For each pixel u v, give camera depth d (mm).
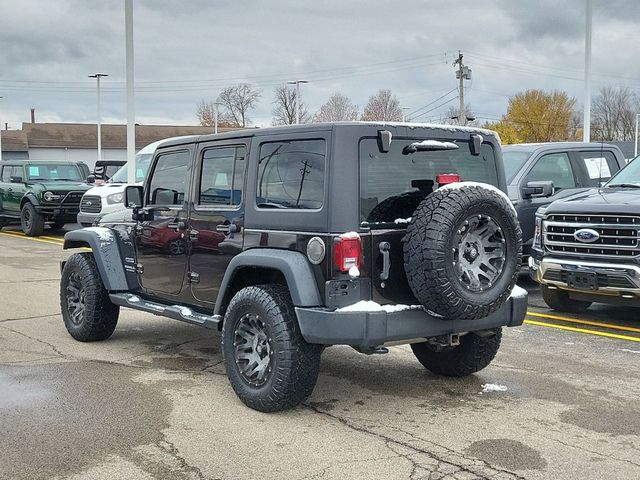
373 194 4918
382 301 4891
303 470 4176
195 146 6062
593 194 8180
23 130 74375
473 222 4793
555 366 6484
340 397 5566
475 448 4527
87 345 7195
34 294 10227
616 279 7418
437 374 6207
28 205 18734
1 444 4531
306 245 4934
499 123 71438
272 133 5297
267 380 5035
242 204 5500
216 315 5641
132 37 18688
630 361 6648
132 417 5043
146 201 6719
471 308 4789
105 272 6941
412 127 5164
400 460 4324
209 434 4730
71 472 4129
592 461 4328
